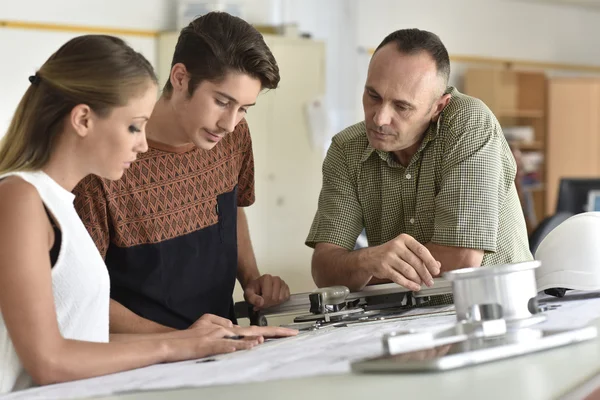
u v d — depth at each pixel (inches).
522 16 453.7
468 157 94.0
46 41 276.5
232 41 79.6
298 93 307.0
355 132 103.0
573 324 66.1
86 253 66.3
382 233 102.3
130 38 293.1
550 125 459.8
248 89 80.9
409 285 85.7
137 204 86.6
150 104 67.2
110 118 65.2
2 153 66.9
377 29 383.2
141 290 87.6
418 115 91.4
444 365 50.4
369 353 58.9
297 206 308.7
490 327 58.2
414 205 99.7
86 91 64.4
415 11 401.1
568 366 51.7
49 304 62.0
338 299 87.5
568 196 225.3
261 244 302.2
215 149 93.0
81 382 59.7
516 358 54.2
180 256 89.6
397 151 99.2
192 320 90.4
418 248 85.9
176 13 303.9
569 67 476.4
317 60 310.5
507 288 62.2
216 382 53.1
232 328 74.2
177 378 55.8
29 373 62.1
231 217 94.7
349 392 47.2
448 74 93.9
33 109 65.9
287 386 50.3
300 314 96.1
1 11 267.4
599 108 460.8
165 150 88.4
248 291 95.8
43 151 65.9
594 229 88.1
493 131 95.6
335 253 98.0
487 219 92.9
